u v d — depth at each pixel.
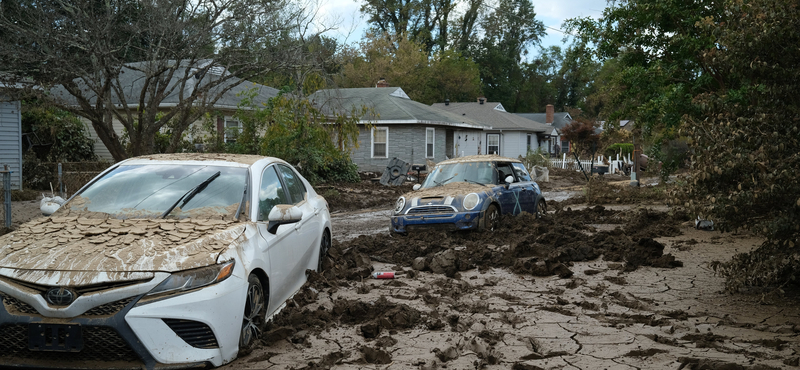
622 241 9.43
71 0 14.02
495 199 11.28
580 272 7.91
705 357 4.55
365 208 18.06
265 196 5.71
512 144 47.34
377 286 7.11
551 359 4.59
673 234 11.05
